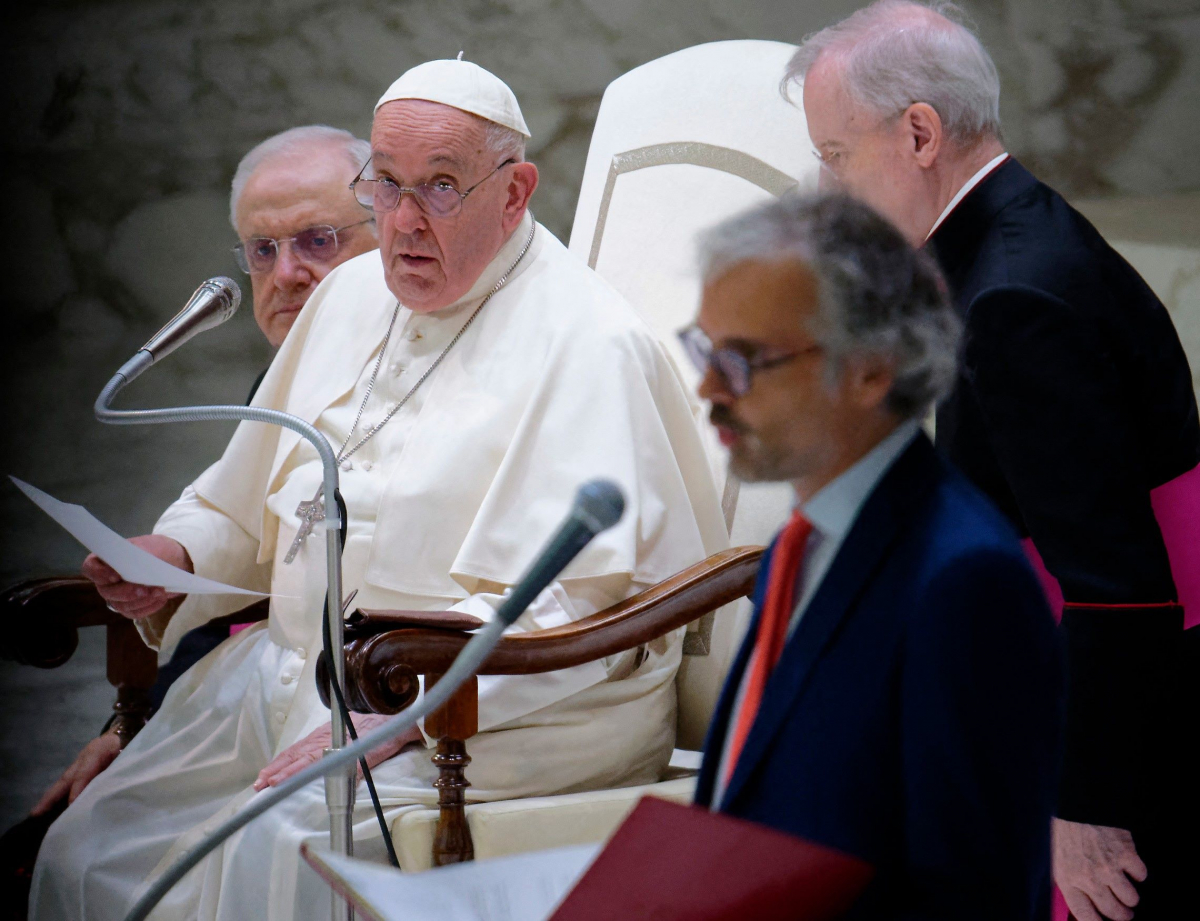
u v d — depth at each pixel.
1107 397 8.72
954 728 4.93
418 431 12.14
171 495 22.06
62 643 13.16
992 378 8.84
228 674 12.96
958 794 4.91
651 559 11.23
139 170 22.42
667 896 4.61
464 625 9.41
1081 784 8.54
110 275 22.47
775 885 4.52
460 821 9.54
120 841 11.90
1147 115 16.38
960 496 5.42
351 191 15.16
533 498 11.33
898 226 5.64
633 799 10.11
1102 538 8.52
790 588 5.99
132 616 12.61
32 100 22.64
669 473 11.55
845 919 5.10
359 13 21.42
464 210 12.10
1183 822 8.57
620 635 9.97
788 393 5.46
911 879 5.02
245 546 13.50
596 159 14.43
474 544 11.16
